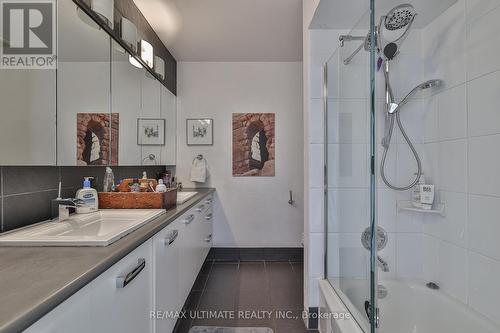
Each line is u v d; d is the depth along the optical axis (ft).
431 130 5.54
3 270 2.23
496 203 4.05
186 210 5.59
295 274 8.48
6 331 1.42
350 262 4.59
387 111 5.63
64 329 2.02
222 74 9.93
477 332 4.13
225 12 6.87
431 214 5.55
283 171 9.94
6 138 3.51
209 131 9.89
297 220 9.92
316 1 4.95
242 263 9.50
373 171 3.95
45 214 4.27
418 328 5.14
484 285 4.26
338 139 5.27
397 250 5.84
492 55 4.10
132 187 5.83
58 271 2.21
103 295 2.55
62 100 4.31
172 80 9.58
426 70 5.65
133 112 6.80
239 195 9.96
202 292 7.21
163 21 7.31
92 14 4.76
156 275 3.91
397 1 4.91
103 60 5.40
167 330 4.43
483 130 4.27
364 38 4.29
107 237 3.00
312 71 5.68
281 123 9.93
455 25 4.86
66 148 4.42
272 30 7.78
